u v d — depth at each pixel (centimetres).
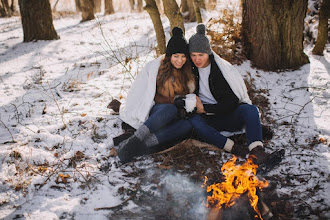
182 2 1188
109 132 374
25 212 257
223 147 321
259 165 292
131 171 312
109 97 468
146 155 331
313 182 289
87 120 392
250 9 567
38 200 271
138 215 259
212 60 339
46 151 339
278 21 543
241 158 327
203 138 326
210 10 1295
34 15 894
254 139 301
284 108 423
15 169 306
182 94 345
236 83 337
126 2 2448
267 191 276
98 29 1105
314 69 554
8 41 933
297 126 382
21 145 345
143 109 337
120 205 268
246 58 585
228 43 593
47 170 308
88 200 274
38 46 838
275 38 550
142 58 663
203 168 312
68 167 316
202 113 344
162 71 338
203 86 345
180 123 327
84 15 1405
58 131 374
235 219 246
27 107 441
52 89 507
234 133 349
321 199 270
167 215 259
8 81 554
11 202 268
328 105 430
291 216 255
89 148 346
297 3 537
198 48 320
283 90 483
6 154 325
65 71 608
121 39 911
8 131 374
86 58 702
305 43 725
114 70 597
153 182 296
